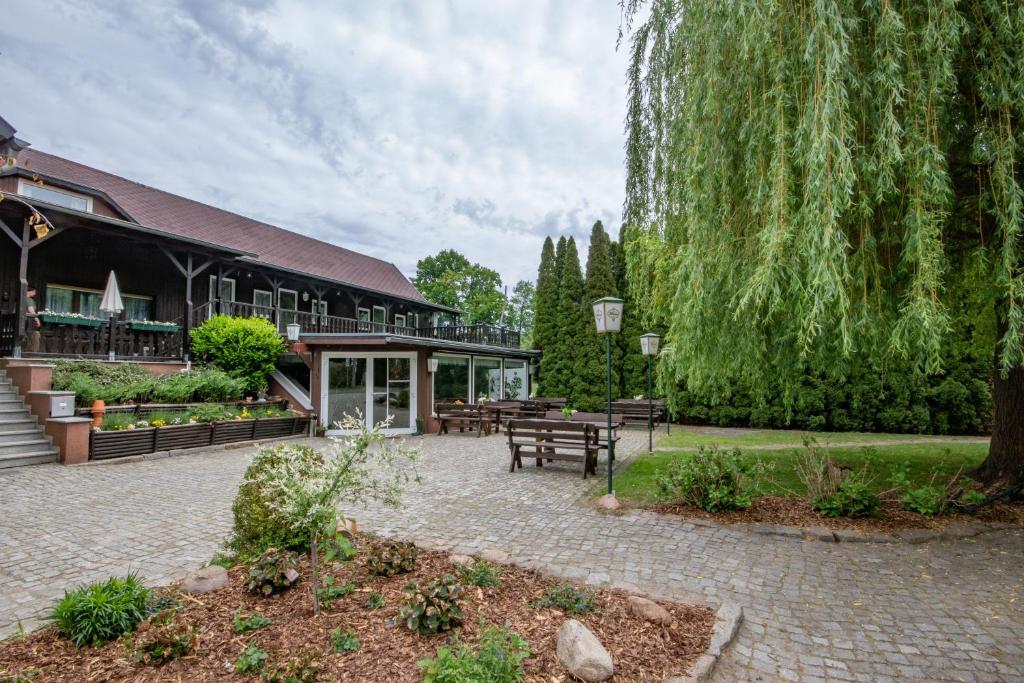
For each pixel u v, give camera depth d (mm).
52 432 8328
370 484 3260
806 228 3951
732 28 4438
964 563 4160
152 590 3145
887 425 13594
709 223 4824
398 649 2469
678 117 5309
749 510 5477
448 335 20531
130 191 15969
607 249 19234
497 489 6816
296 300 19297
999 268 4297
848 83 4113
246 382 12398
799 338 4355
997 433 6445
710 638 2844
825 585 3740
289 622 2754
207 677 2242
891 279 4602
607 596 3264
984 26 4227
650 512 5594
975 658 2797
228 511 5590
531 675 2307
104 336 11297
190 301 13180
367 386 13305
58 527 5000
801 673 2633
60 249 12625
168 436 9398
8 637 2770
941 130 4230
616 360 18625
